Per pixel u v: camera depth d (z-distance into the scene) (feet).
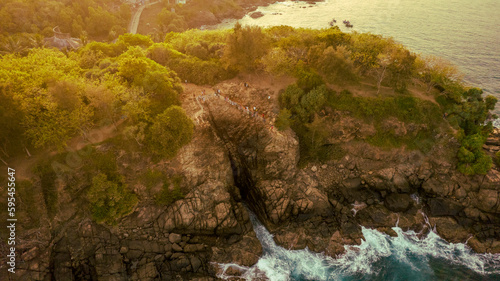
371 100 240.94
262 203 213.25
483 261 190.49
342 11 654.12
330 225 208.64
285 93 248.73
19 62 231.09
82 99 210.79
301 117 245.45
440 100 249.34
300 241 200.34
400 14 614.34
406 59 235.40
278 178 223.71
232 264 187.42
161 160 210.18
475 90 237.86
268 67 247.70
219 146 225.97
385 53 263.49
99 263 175.42
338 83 252.83
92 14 551.18
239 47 252.21
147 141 209.97
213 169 217.97
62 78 210.59
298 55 271.69
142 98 215.31
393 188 225.15
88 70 251.80
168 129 210.18
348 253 195.31
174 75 258.78
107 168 198.39
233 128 232.32
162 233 192.24
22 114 181.78
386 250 197.26
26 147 192.13
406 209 217.97
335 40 276.21
